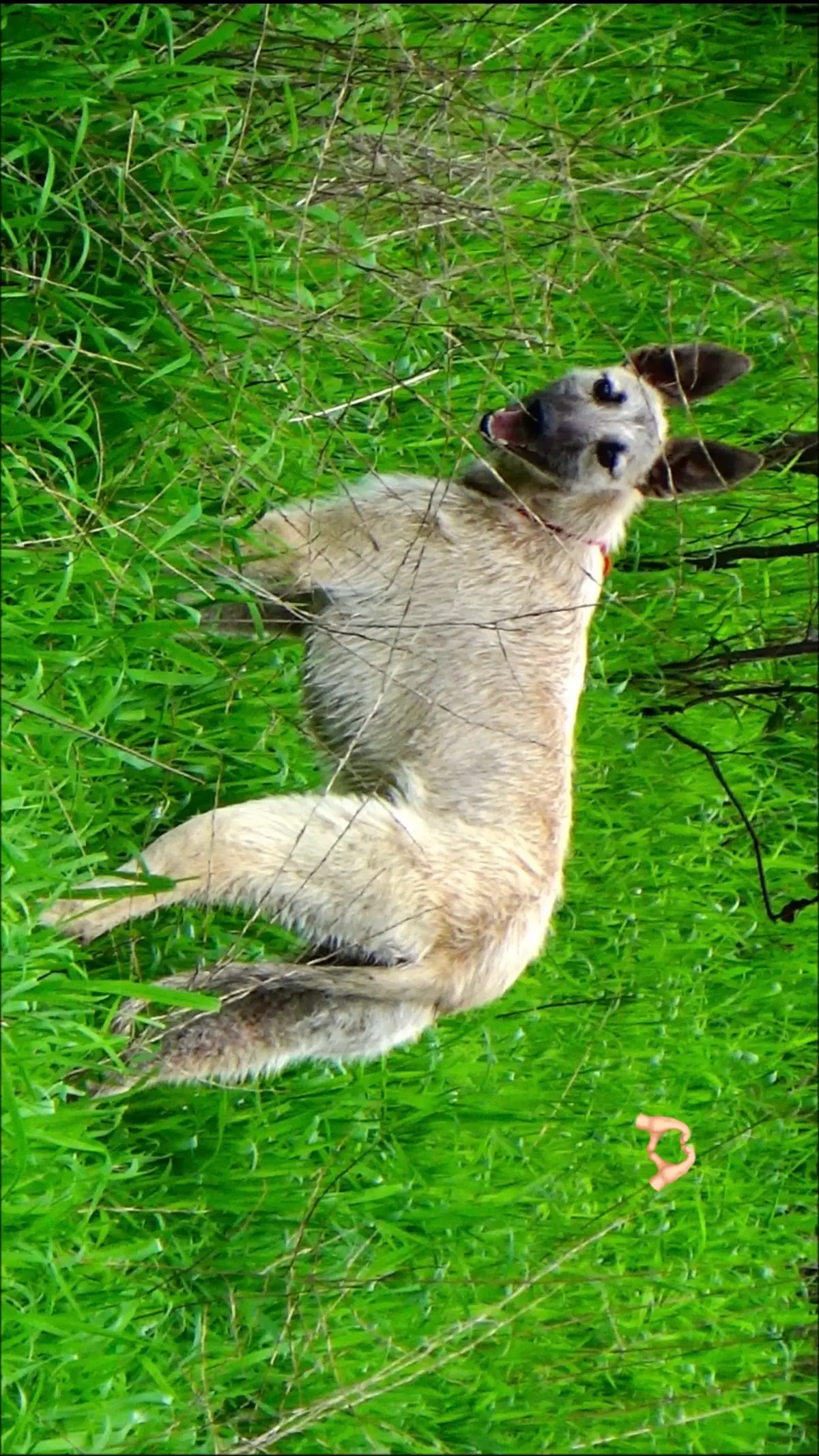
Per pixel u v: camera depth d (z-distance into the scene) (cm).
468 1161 1432
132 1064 1114
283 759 1205
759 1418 1673
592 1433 1446
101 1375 1012
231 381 1106
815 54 2094
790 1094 1873
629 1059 1642
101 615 1073
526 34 1391
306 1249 1236
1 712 967
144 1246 1070
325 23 1198
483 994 1223
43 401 1084
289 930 1174
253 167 1185
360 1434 1227
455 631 1252
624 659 1731
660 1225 1574
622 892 1702
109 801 1144
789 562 1856
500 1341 1394
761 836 1939
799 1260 1869
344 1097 1331
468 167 1217
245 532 1138
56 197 1016
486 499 1310
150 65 1091
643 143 1833
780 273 1845
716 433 1830
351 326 1241
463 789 1229
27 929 938
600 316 1675
